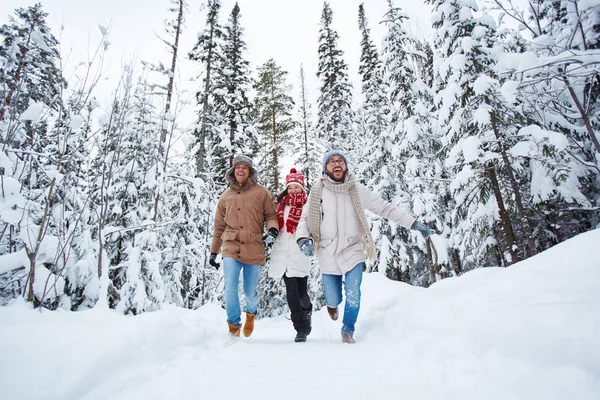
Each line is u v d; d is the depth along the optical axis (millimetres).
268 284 15172
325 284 3359
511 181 7848
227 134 13992
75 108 4031
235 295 3330
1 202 3164
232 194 3723
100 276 4758
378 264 12133
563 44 7492
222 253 3545
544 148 7035
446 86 9320
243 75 15477
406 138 11359
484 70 8477
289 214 3811
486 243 9562
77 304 4820
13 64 3684
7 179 3217
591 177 8008
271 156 18719
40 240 3447
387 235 12695
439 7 9320
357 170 15055
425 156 11648
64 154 3900
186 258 9102
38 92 3863
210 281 9156
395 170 12781
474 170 8242
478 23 8953
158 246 8031
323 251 3330
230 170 3795
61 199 4316
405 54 12094
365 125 14016
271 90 19172
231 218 3572
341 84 16969
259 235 3605
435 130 11781
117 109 4879
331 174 3451
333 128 16250
